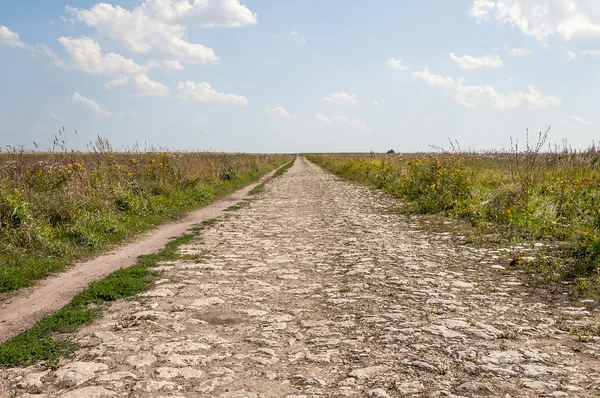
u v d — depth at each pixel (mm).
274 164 60469
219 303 6090
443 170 14977
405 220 12852
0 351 4508
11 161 11523
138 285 6816
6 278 7051
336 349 4566
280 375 4039
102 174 13344
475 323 5113
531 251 8367
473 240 9625
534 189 12039
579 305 5660
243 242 10289
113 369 4160
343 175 35625
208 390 3773
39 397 3684
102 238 10023
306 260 8516
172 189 16438
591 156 14133
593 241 7270
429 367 4074
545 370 3971
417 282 6824
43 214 9969
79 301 6125
